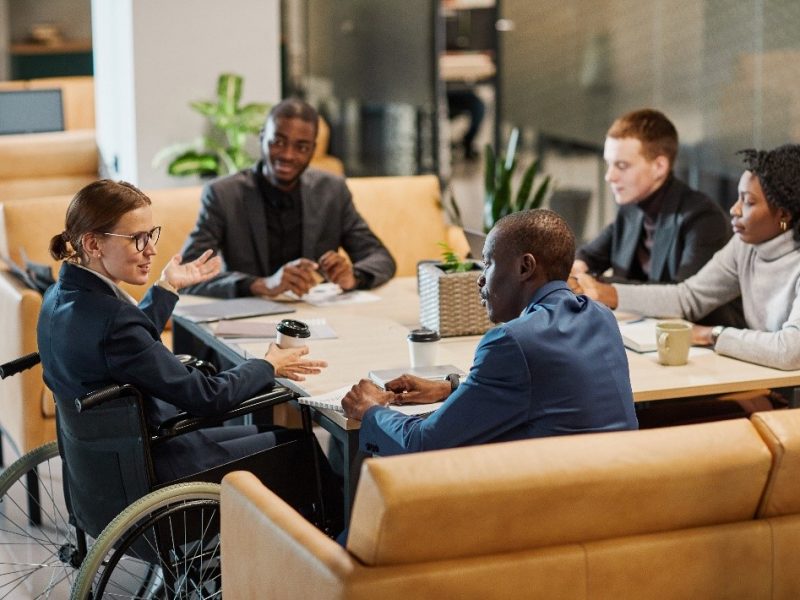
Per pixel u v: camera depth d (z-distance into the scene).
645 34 7.81
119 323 2.75
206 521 2.81
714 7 7.43
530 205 5.03
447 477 1.95
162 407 3.09
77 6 10.87
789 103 7.11
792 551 2.18
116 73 6.55
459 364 3.23
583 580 2.04
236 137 6.16
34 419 4.09
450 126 8.56
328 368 3.23
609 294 3.69
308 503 3.07
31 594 3.45
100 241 2.83
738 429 2.17
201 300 4.05
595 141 8.20
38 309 4.03
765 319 3.46
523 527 2.01
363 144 8.41
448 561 1.98
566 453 2.04
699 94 7.56
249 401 2.94
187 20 6.14
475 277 3.53
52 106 7.88
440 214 5.29
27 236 4.68
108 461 2.84
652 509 2.09
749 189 3.39
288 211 4.40
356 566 1.95
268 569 2.17
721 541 2.13
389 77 8.33
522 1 8.26
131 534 2.66
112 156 6.74
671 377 3.09
